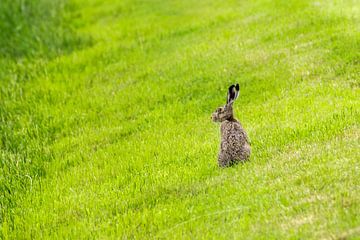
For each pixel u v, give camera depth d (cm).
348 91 5184
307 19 7525
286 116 4978
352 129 4266
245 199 3616
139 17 10450
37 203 4472
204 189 3984
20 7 10631
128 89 6956
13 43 9294
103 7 11700
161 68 7362
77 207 4219
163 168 4600
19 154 5622
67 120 6456
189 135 5219
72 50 9156
